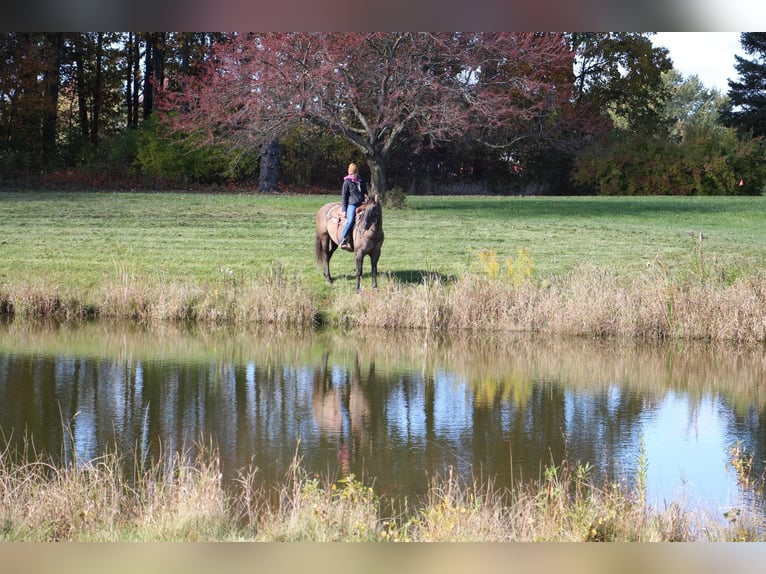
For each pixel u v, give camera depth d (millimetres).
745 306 18766
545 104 34938
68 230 26031
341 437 11328
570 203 34469
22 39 42562
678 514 8133
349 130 32062
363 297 19875
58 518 7801
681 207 33062
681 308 18984
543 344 18062
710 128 44531
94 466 9789
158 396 13289
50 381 14086
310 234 26047
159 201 32906
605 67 49844
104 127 51438
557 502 8352
